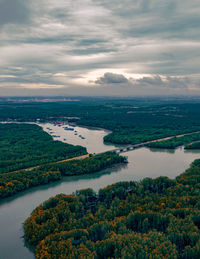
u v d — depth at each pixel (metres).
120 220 145.62
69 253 119.88
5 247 141.50
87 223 147.38
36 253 127.00
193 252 118.69
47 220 148.38
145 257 115.12
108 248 125.31
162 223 147.62
